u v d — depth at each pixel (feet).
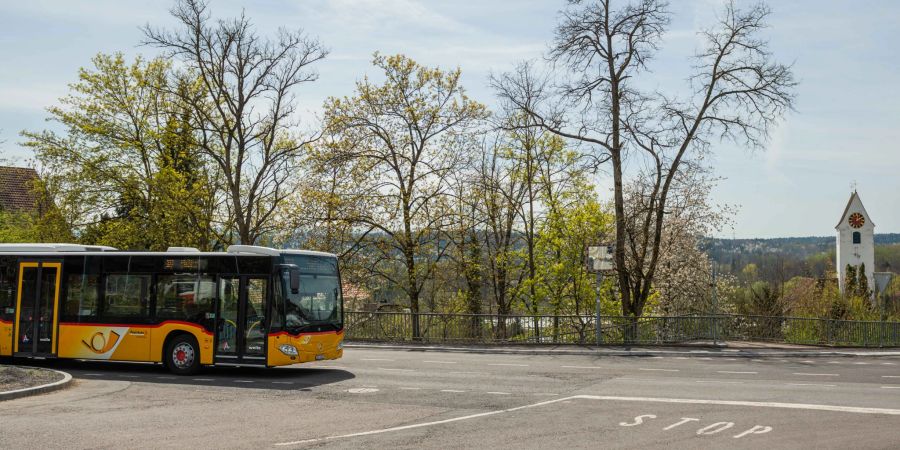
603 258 88.48
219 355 58.95
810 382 55.31
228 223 131.95
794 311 126.93
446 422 37.83
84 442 32.76
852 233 290.97
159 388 52.03
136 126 136.98
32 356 63.93
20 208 148.97
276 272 58.34
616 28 100.63
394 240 120.98
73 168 132.98
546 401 45.09
